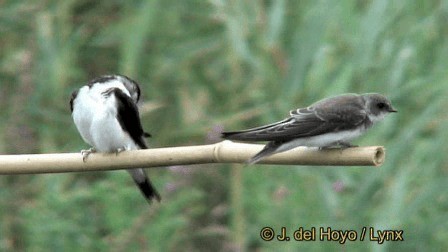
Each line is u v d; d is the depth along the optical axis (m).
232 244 14.19
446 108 13.62
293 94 14.40
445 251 13.26
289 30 14.72
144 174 10.67
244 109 15.46
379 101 9.85
